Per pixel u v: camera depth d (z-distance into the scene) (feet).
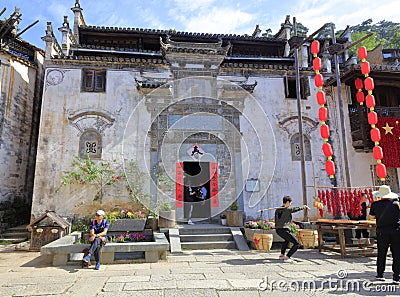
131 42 45.50
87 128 34.55
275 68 39.09
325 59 41.09
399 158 36.35
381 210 16.42
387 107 37.93
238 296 13.43
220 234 28.12
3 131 35.01
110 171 33.42
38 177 32.55
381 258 16.11
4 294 13.94
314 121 38.60
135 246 20.99
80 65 36.09
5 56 36.27
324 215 36.19
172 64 36.47
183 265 20.03
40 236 26.76
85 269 19.06
